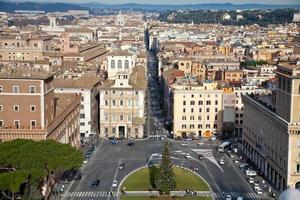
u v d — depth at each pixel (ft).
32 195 570.87
